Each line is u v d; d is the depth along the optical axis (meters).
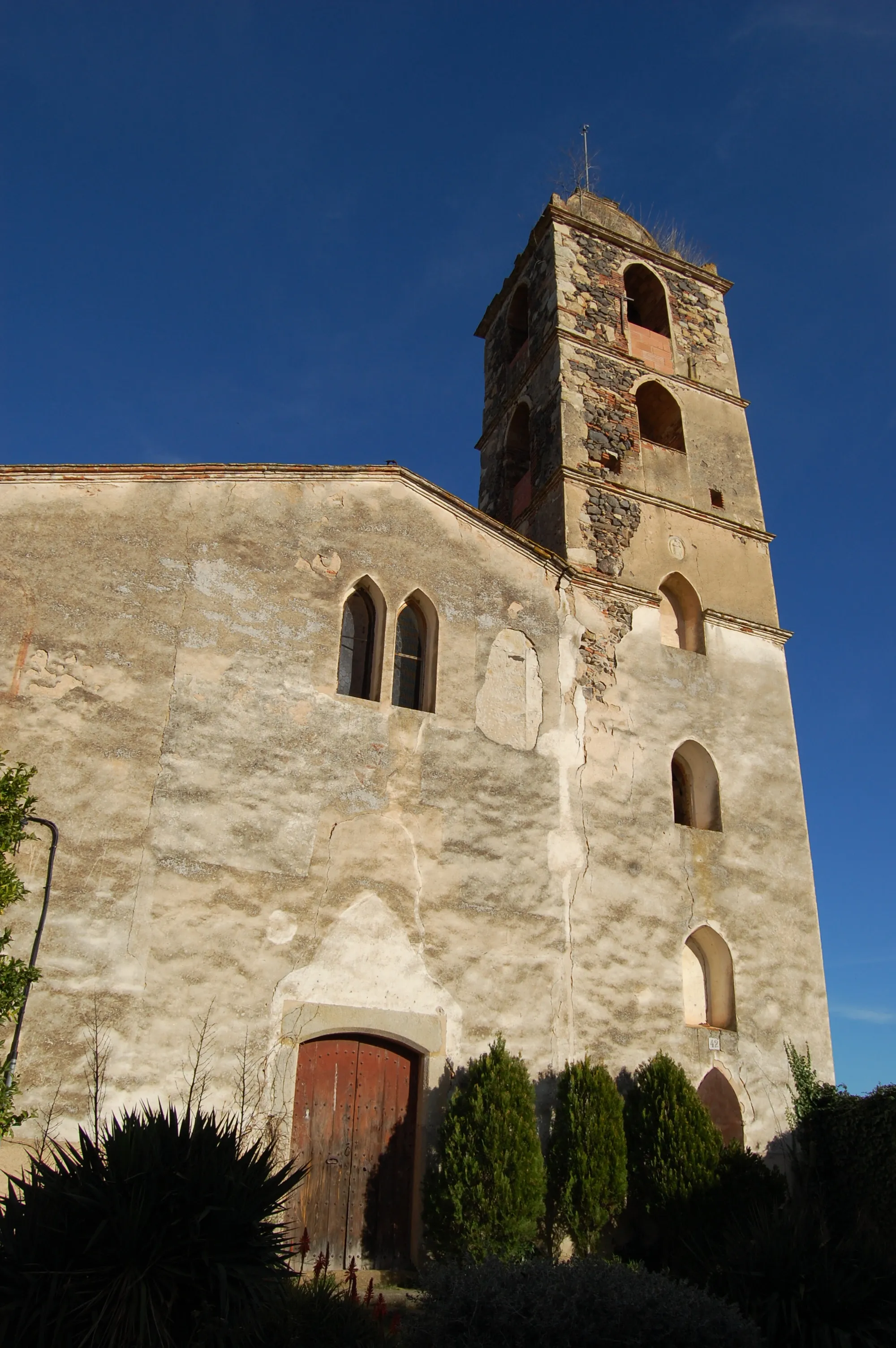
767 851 14.91
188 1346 6.50
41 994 9.88
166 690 11.52
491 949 12.32
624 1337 6.71
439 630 13.68
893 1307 8.27
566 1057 12.26
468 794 12.95
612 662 14.95
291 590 12.77
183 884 10.87
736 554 17.19
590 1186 11.11
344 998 11.27
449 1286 7.23
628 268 19.83
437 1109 11.39
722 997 13.88
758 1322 8.16
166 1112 9.98
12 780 9.66
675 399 18.28
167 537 12.19
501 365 20.36
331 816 11.95
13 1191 7.30
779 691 16.34
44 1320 6.33
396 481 14.23
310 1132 10.84
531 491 17.58
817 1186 12.61
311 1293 7.94
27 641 11.00
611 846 13.68
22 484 11.56
